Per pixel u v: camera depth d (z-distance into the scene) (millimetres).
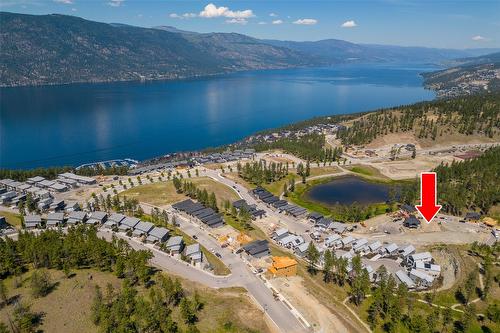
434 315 131750
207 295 135000
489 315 139750
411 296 153750
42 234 160000
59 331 106688
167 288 123750
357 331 126812
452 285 161125
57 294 122625
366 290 147125
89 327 108750
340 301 146875
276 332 121812
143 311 111000
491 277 159875
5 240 169875
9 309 114750
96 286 122750
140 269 133375
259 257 174000
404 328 133250
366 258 189000
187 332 107938
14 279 131250
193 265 162250
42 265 141375
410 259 181625
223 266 164625
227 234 199750
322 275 166125
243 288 146625
